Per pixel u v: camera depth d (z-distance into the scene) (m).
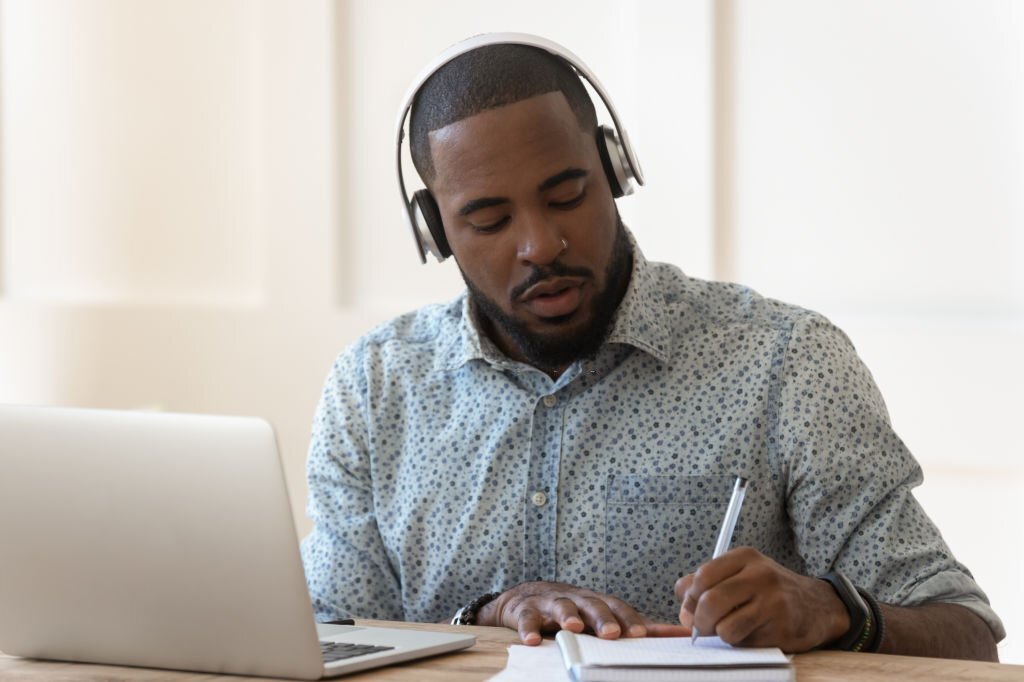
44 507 2.60
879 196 5.59
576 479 3.44
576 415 3.45
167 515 2.49
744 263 5.76
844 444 3.27
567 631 2.70
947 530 5.54
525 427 3.49
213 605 2.50
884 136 5.58
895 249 5.58
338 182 6.29
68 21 6.67
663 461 3.39
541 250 3.16
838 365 3.36
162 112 6.55
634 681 2.36
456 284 6.17
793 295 5.70
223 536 2.45
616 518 3.39
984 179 5.48
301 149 6.30
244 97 6.42
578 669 2.37
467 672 2.52
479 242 3.27
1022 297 5.45
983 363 5.45
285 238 6.33
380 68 6.23
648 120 5.81
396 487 3.64
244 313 6.40
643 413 3.43
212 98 6.47
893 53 5.57
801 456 3.28
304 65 6.28
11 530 2.64
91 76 6.65
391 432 3.67
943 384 5.50
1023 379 5.40
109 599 2.60
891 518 3.20
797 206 5.69
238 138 6.44
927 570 3.12
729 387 3.40
